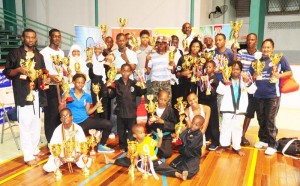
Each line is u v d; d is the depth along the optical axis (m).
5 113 4.99
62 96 4.52
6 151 4.80
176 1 10.20
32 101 3.92
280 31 13.12
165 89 5.20
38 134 4.22
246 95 4.55
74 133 3.93
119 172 3.95
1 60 10.09
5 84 6.57
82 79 4.43
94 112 4.98
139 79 4.75
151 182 3.65
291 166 4.16
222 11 11.67
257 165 4.19
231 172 3.95
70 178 3.77
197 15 10.02
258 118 4.89
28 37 3.83
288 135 5.86
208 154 4.63
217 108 4.76
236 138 4.60
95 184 3.59
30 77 3.80
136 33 7.80
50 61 4.41
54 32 4.41
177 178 3.77
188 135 3.86
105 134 4.68
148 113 4.52
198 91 4.85
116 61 5.29
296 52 12.91
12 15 12.09
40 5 11.74
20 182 3.64
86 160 3.84
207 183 3.63
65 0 11.42
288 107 8.32
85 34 7.49
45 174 3.88
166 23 10.43
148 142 3.84
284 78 4.70
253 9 8.55
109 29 11.06
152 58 5.23
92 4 11.12
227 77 4.46
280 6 12.98
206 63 4.62
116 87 4.66
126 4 10.76
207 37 5.68
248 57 4.92
